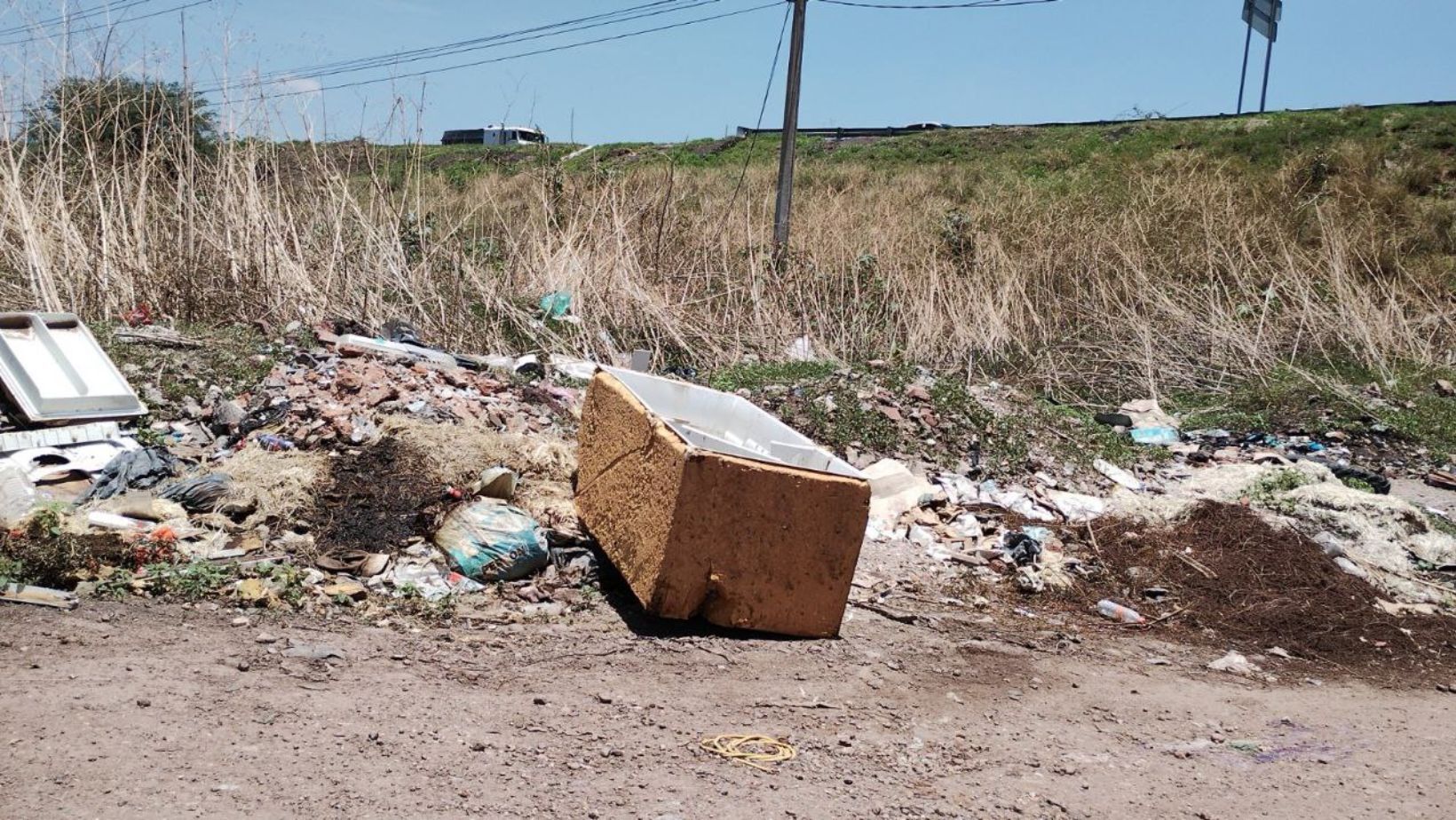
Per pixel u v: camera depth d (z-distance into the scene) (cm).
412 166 1246
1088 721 486
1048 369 1373
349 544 570
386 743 381
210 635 455
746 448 645
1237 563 713
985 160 3534
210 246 1030
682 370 1194
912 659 535
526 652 486
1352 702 545
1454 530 849
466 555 561
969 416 958
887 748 433
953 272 1531
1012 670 539
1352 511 823
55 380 652
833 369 1080
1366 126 3166
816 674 500
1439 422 1249
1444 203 2273
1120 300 1609
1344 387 1344
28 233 899
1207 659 594
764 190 2070
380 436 671
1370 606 677
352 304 1091
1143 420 1216
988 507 803
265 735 374
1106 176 2856
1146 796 414
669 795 372
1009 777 420
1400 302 1695
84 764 337
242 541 552
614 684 462
